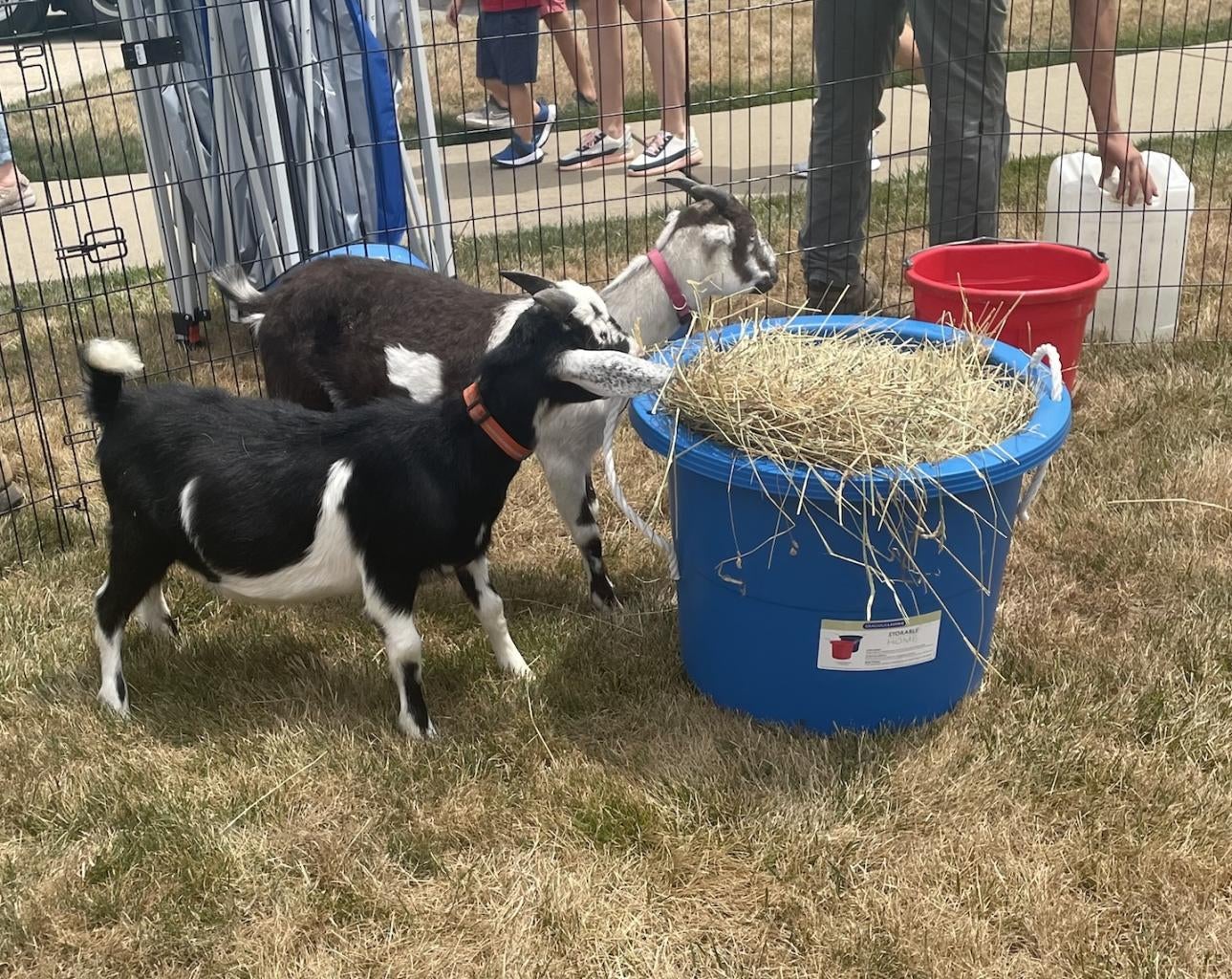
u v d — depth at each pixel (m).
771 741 3.14
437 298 3.75
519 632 3.64
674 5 11.83
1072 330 4.34
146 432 3.11
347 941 2.62
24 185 7.61
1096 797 2.93
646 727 3.22
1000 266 4.75
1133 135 7.83
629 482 4.44
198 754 3.14
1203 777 2.99
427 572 3.30
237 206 5.46
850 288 5.48
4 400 5.19
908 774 3.01
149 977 2.55
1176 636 3.47
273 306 3.87
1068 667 3.37
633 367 2.85
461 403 3.05
